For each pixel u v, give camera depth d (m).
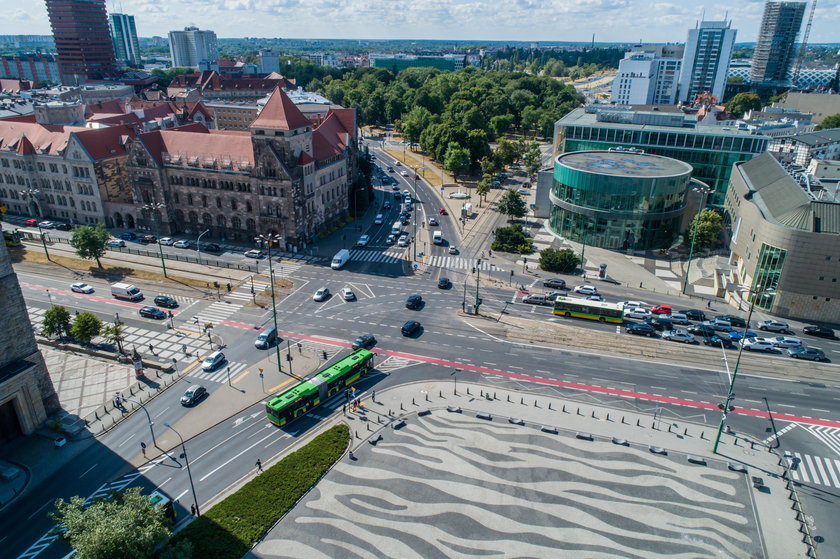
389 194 184.75
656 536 55.84
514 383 81.50
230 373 82.88
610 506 59.50
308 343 91.69
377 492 60.78
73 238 114.25
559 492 61.25
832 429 72.94
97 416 72.50
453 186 197.25
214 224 138.12
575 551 54.00
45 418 71.50
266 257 127.38
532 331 96.75
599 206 134.12
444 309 104.19
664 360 88.50
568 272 122.38
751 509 59.44
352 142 161.00
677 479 63.50
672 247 138.50
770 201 113.12
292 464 64.12
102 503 49.69
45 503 59.31
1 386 64.62
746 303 106.94
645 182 127.69
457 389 79.81
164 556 48.25
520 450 67.62
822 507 60.06
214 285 111.94
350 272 120.81
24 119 171.12
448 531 55.94
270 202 129.25
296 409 72.62
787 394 80.38
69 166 142.50
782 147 186.25
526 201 178.50
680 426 72.75
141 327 95.62
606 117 177.25
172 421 72.25
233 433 70.25
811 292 99.50
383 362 86.44
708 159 160.25
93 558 45.09
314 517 57.41
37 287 109.88
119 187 148.50
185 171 134.75
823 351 91.62
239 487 61.75
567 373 84.31
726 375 84.75
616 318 99.75
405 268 123.75
